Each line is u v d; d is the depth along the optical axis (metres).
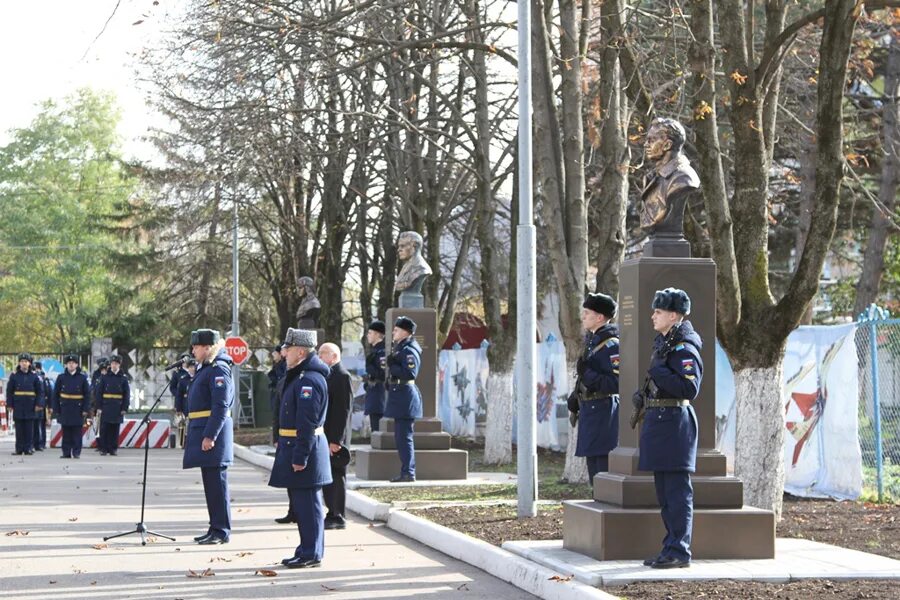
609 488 11.46
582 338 19.62
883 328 20.19
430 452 20.88
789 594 9.59
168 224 52.47
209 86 22.84
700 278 11.66
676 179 11.73
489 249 25.67
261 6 21.62
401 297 22.94
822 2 27.16
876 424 16.89
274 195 35.81
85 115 68.25
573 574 10.40
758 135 14.70
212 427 13.72
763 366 14.55
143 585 11.09
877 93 33.88
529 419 15.12
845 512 15.24
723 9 14.79
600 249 19.73
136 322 56.34
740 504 11.38
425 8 24.84
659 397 10.52
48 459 29.58
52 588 10.93
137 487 21.42
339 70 21.66
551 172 19.55
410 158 28.97
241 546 13.73
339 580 11.36
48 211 65.19
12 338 71.12
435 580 11.39
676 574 10.27
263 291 54.00
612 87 19.31
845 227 35.50
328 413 15.29
